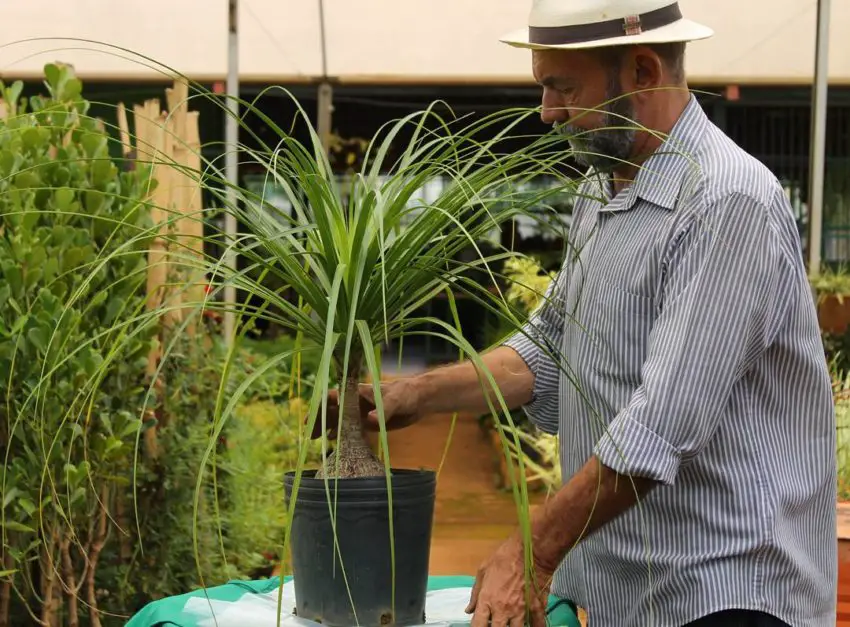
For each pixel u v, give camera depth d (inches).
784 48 268.5
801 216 326.0
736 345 60.9
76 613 107.7
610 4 66.1
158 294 124.0
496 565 59.5
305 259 61.0
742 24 266.7
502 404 52.2
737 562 64.3
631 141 67.2
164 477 126.0
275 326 269.6
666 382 60.2
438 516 221.0
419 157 68.5
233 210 59.0
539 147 60.2
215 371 146.7
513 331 65.2
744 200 61.9
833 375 191.6
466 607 63.8
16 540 105.3
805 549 67.7
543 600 60.0
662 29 66.6
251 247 57.0
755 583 63.9
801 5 261.7
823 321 224.7
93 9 265.0
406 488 59.5
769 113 327.6
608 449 59.4
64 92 115.7
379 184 61.4
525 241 305.3
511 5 275.4
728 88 286.0
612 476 59.7
